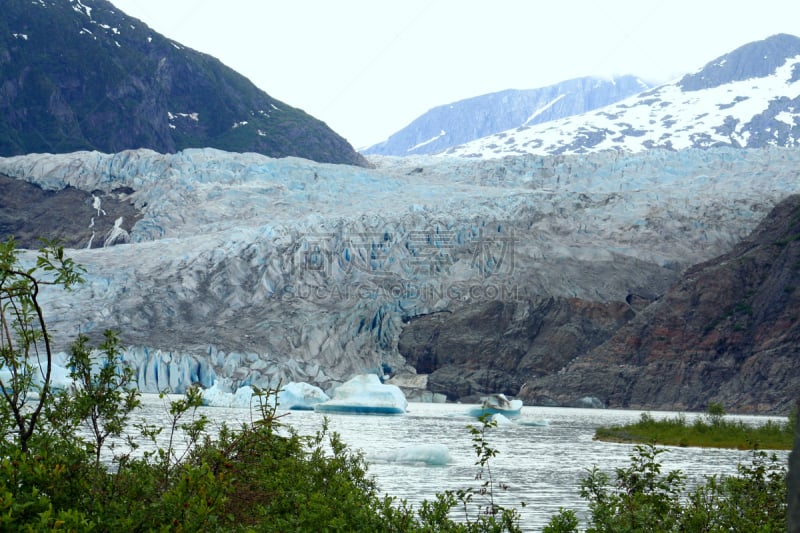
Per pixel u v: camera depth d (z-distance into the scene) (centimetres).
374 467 8244
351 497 3012
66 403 2559
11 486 1998
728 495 3844
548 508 5769
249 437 3069
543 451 11462
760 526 3225
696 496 3500
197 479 2180
